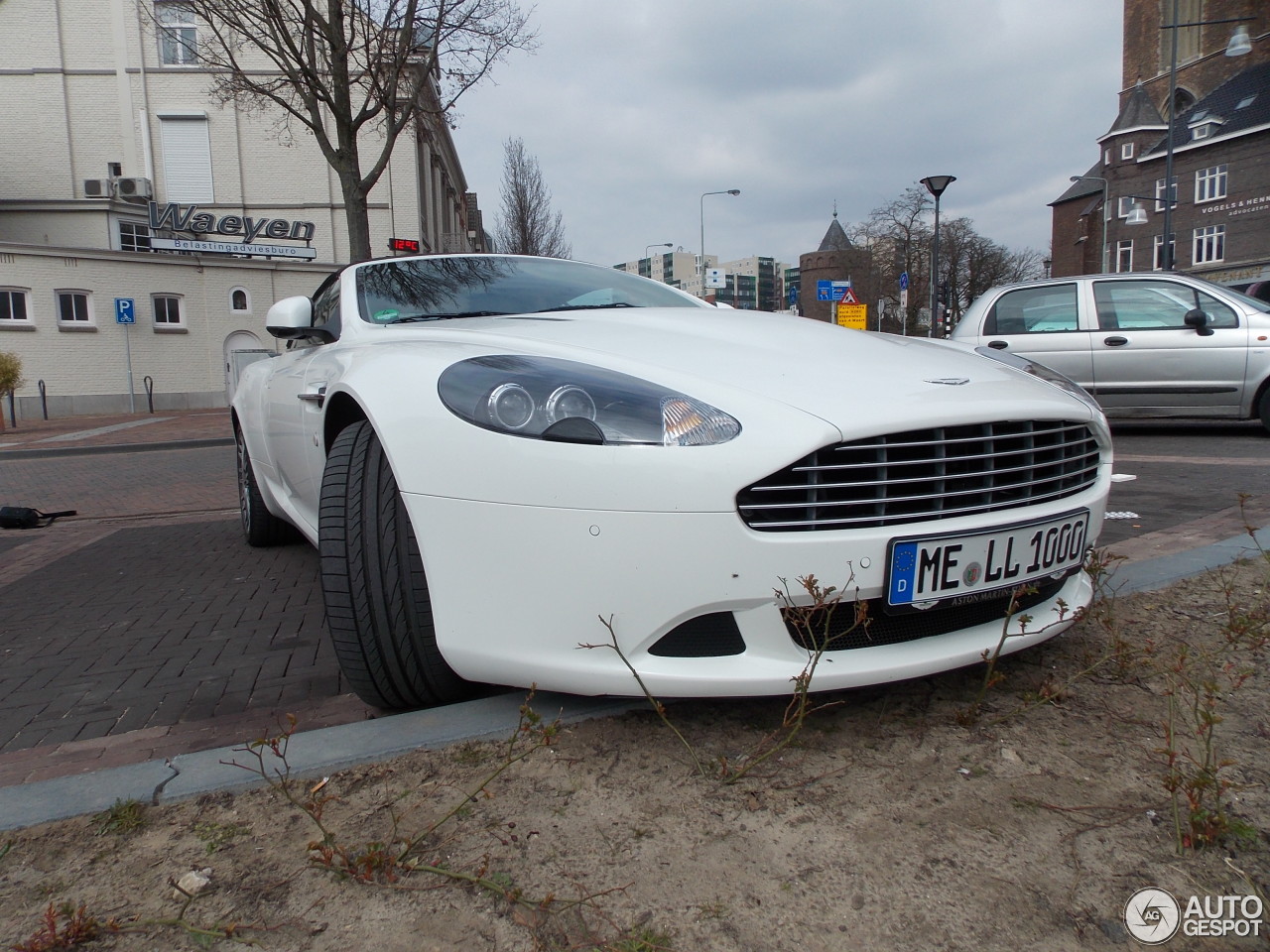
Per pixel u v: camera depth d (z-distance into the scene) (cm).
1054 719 210
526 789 184
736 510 176
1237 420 923
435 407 197
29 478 968
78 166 2303
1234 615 262
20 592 418
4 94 2283
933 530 187
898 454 187
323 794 184
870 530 182
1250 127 4678
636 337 232
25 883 160
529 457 184
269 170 2323
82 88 2292
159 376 2066
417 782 188
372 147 2322
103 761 220
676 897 151
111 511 687
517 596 186
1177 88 5450
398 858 161
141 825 176
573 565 182
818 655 182
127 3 2272
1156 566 329
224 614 362
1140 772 187
